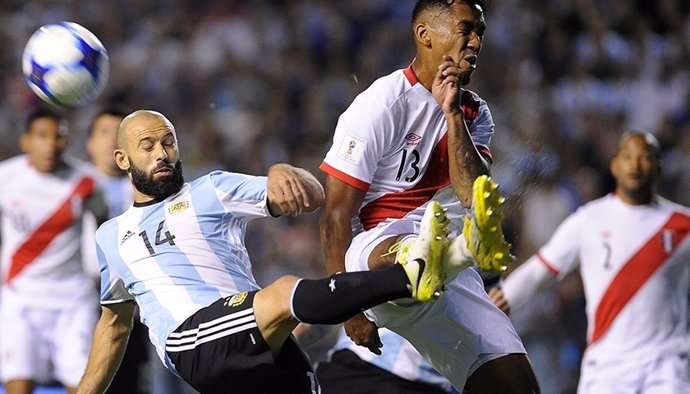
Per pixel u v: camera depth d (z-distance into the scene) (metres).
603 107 49.84
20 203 31.56
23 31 55.97
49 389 33.44
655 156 27.27
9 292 31.70
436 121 19.55
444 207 19.92
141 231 19.97
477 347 19.77
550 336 39.38
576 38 52.41
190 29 56.44
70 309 31.77
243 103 53.12
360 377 24.59
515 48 51.94
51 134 31.53
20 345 31.23
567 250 27.55
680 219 26.98
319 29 55.31
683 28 52.62
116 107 31.67
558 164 45.44
